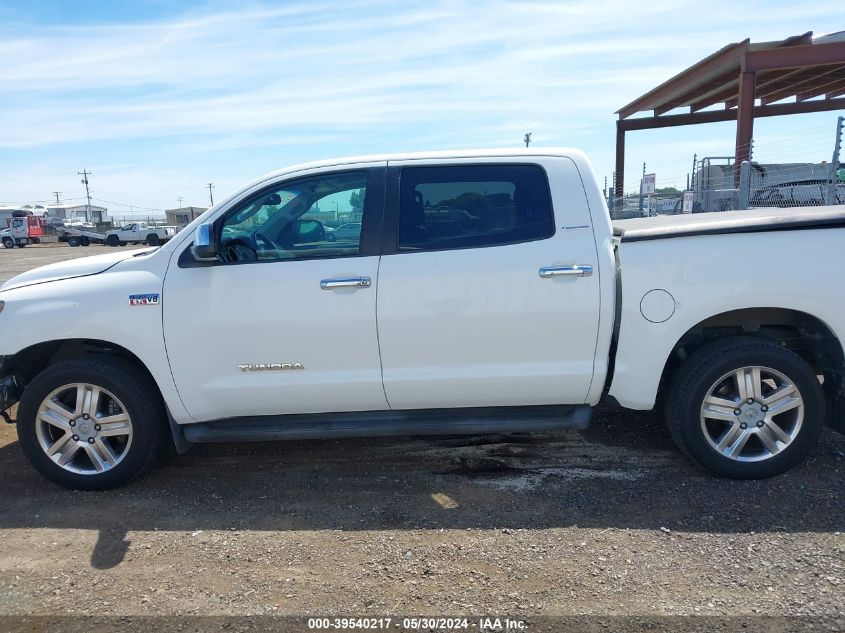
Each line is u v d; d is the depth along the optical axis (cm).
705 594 268
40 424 384
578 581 280
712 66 1477
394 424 383
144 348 371
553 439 448
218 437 387
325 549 314
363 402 381
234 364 374
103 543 326
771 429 365
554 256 361
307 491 381
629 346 367
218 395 377
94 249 4184
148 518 353
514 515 341
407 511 351
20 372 401
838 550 297
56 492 390
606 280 360
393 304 363
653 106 1914
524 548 308
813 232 356
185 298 370
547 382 371
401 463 417
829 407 377
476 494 368
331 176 379
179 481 401
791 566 285
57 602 276
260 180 383
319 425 387
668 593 269
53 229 5775
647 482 375
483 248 364
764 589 270
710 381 362
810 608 256
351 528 334
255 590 281
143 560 309
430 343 367
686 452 378
